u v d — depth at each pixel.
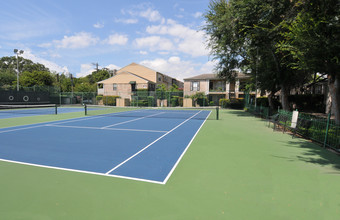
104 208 3.23
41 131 10.59
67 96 43.62
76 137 9.05
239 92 37.84
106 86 45.38
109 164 5.38
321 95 22.83
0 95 31.19
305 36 7.30
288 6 10.97
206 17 17.84
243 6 12.66
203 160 5.72
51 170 4.95
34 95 36.44
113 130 11.00
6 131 10.55
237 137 9.11
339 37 7.34
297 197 3.60
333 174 4.72
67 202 3.43
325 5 7.44
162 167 5.14
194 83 41.03
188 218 2.95
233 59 21.38
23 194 3.71
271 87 17.36
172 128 11.79
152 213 3.08
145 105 38.50
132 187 3.99
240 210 3.16
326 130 7.19
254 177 4.51
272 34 12.26
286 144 7.75
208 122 14.69
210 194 3.70
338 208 3.24
